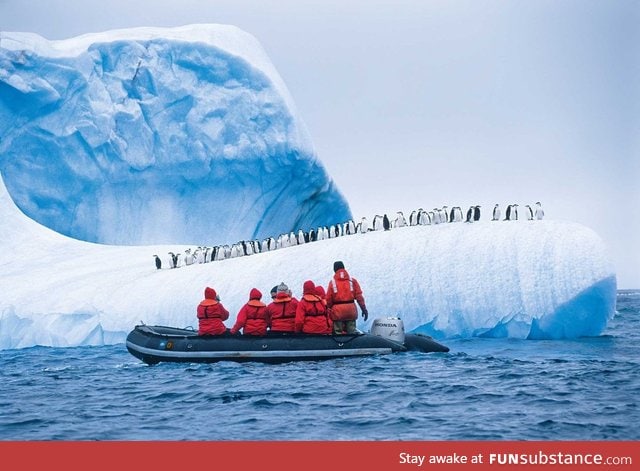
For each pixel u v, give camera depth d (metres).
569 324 54.03
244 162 100.69
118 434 29.30
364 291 56.91
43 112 95.25
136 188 99.62
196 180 100.81
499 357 44.69
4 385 41.50
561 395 34.03
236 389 36.16
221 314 43.03
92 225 98.00
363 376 38.41
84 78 97.31
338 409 31.97
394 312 55.91
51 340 63.25
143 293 64.25
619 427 28.69
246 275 61.53
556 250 54.50
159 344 44.09
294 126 103.62
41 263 75.00
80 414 32.88
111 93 98.69
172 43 102.00
